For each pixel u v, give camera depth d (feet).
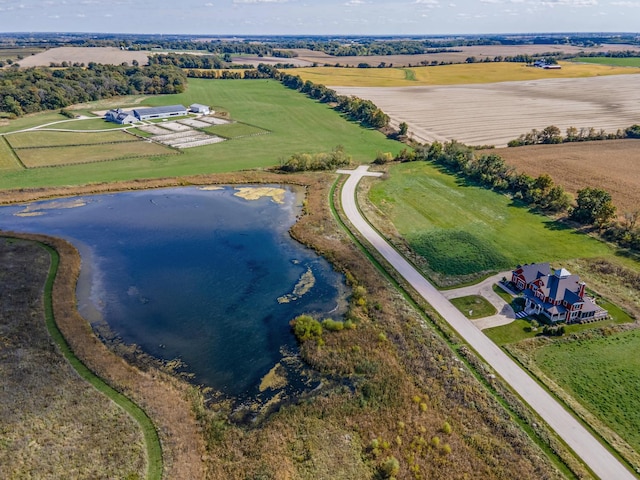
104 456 127.95
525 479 121.70
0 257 235.40
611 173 347.77
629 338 175.42
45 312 193.67
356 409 145.59
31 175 355.36
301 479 122.11
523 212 291.99
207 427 140.26
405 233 267.59
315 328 180.04
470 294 206.90
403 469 124.57
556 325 183.21
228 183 349.00
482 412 143.64
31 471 122.52
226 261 239.09
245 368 166.20
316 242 255.29
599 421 140.05
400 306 199.00
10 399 146.20
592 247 246.27
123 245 255.70
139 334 183.83
